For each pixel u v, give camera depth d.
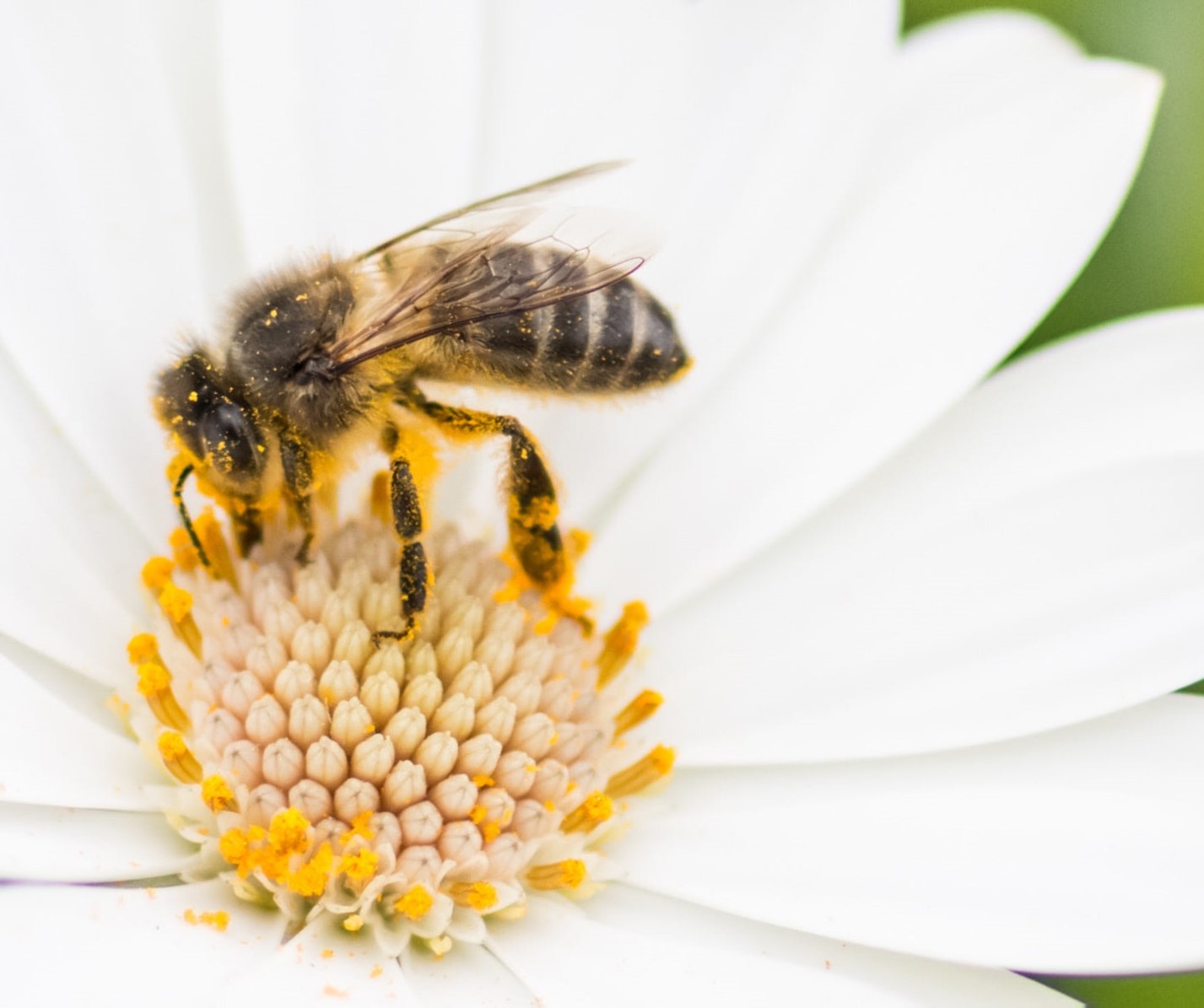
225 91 0.10
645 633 0.10
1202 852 0.10
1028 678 0.10
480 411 0.10
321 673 0.10
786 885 0.10
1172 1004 0.10
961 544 0.10
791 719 0.10
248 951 0.09
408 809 0.10
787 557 0.10
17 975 0.09
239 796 0.10
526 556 0.10
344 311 0.10
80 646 0.10
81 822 0.10
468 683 0.10
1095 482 0.10
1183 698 0.10
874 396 0.10
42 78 0.10
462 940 0.10
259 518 0.10
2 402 0.10
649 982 0.10
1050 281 0.10
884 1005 0.09
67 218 0.10
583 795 0.10
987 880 0.10
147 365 0.10
